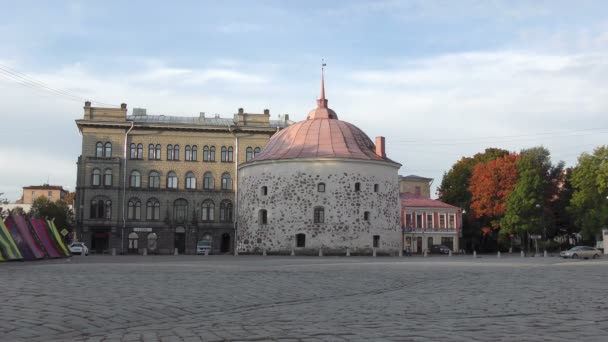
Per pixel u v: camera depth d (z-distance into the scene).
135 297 16.00
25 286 18.69
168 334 10.24
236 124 92.06
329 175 66.62
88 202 85.44
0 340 9.66
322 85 78.62
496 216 89.31
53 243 50.84
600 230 78.75
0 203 116.31
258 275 26.12
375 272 29.08
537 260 53.06
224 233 89.31
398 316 12.69
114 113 88.38
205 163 90.19
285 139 71.88
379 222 67.88
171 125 89.25
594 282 22.75
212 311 13.85
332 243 65.56
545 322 11.59
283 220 67.06
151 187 88.25
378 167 68.81
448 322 11.66
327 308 14.30
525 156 88.19
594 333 10.16
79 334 10.45
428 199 95.38
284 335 9.98
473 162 101.94
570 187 95.56
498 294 17.75
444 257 63.44
